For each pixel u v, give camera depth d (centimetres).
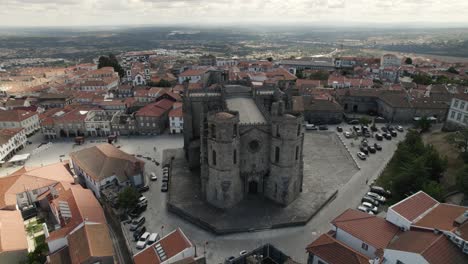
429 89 18475
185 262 5872
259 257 6681
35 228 8456
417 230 5462
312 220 8100
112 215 8600
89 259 6181
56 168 10369
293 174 8319
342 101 17250
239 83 11869
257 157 8438
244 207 8450
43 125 14600
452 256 4684
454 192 8300
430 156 9050
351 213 6644
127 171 9800
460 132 10819
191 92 10581
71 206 8131
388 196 9025
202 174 8631
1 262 6762
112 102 17650
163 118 15350
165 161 11619
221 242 7406
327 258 5722
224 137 7650
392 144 12900
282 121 7731
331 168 10781
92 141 14288
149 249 6494
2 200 8694
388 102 15612
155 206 8944
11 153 12875
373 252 5731
